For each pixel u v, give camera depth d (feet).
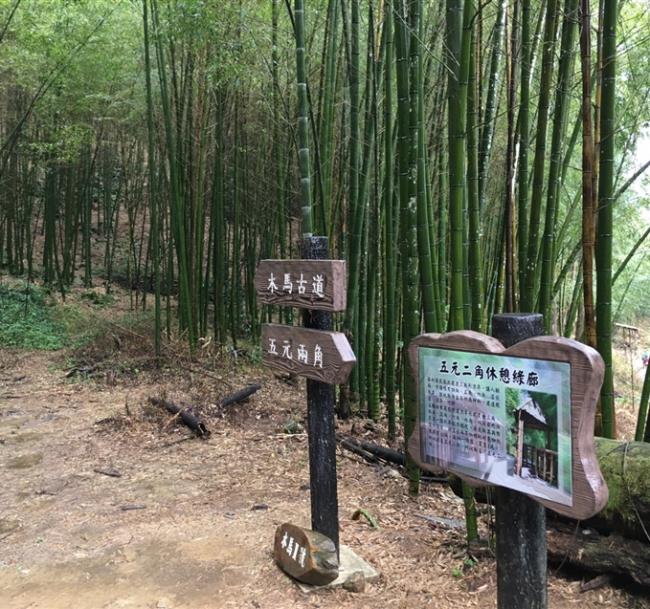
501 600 5.65
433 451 5.97
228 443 15.25
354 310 17.76
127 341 24.84
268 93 21.67
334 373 7.65
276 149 23.49
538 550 5.48
